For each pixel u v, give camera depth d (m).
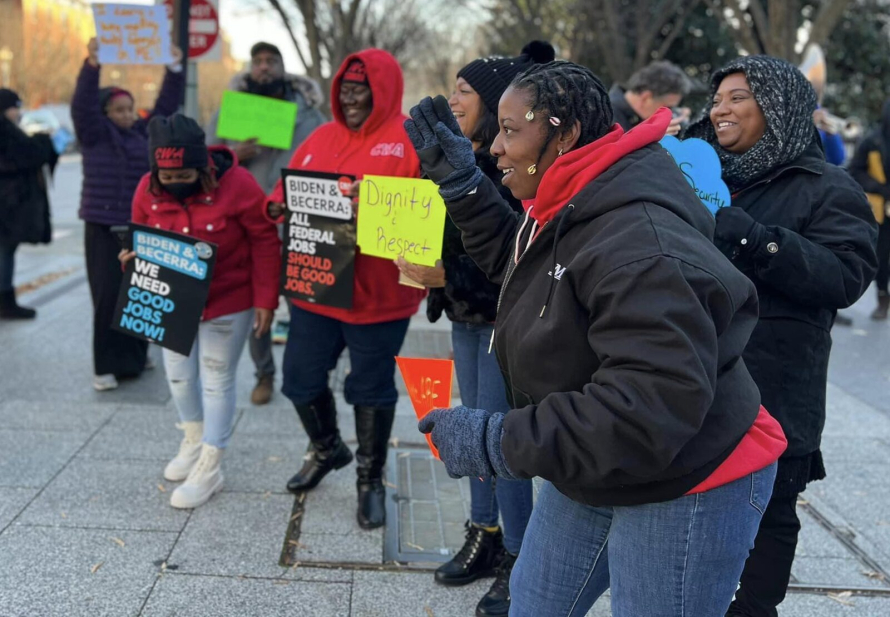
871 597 2.91
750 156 2.31
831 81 15.91
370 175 2.79
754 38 8.82
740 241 2.13
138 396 4.62
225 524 3.20
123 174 4.58
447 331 6.41
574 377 1.57
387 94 3.11
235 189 3.26
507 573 2.73
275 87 4.97
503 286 1.76
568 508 1.83
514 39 16.48
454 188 2.03
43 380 4.83
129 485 3.49
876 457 4.13
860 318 7.45
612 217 1.51
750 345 2.27
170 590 2.75
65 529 3.10
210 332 3.31
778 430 1.72
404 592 2.83
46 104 46.53
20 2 44.88
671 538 1.62
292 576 2.88
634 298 1.42
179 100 4.81
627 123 4.67
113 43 4.41
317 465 3.48
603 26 13.61
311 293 3.17
